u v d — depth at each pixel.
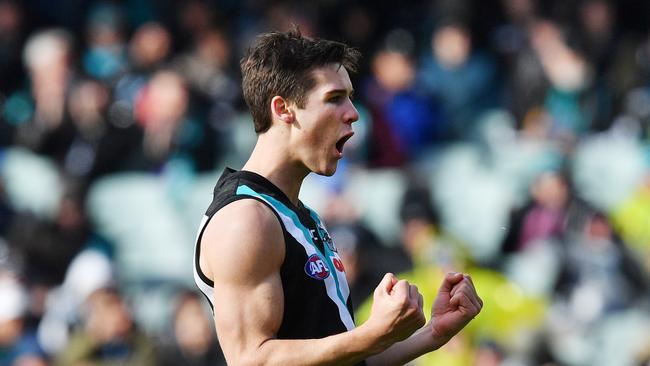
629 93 39.84
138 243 36.62
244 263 11.95
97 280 31.39
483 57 41.12
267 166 12.79
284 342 11.73
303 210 13.09
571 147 37.75
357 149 37.16
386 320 11.32
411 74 39.53
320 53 12.66
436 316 13.11
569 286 33.53
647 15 43.59
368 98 38.53
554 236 34.31
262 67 12.77
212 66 38.72
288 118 12.66
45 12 43.16
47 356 31.58
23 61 41.72
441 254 30.31
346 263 31.33
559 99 39.12
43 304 32.53
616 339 32.28
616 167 37.78
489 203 36.53
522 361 29.67
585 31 41.16
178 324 30.78
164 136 37.50
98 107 38.03
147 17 44.06
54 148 38.22
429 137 39.31
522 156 37.56
